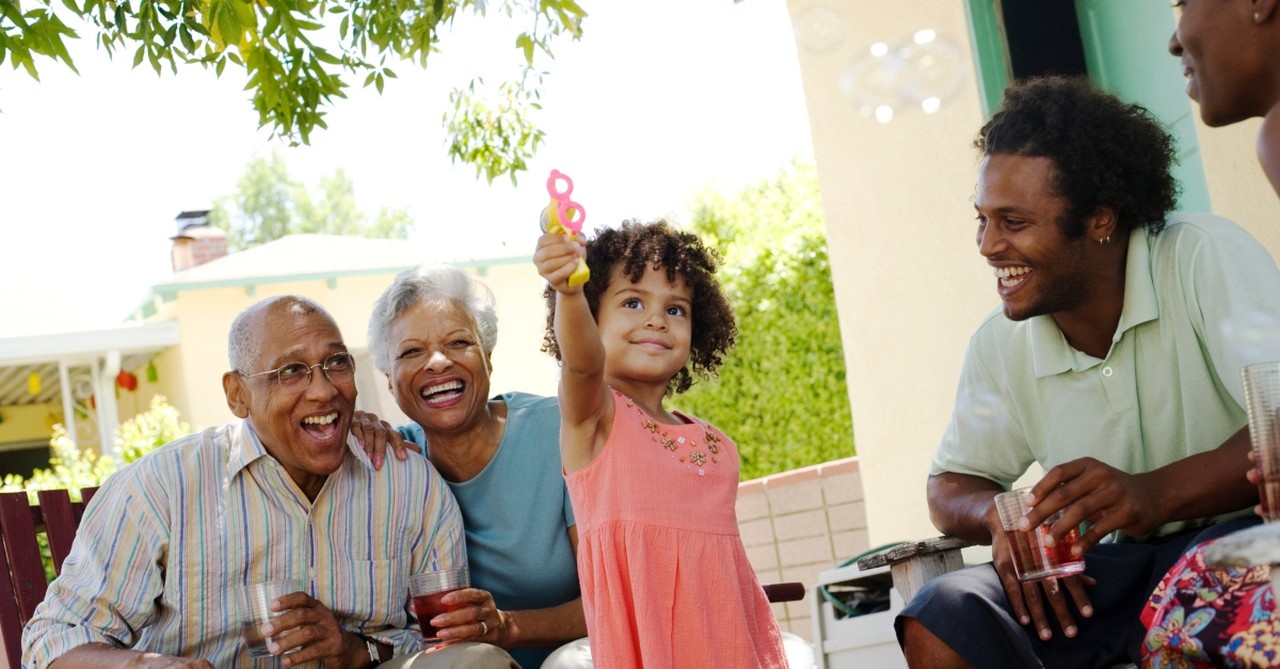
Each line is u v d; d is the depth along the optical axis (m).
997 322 2.74
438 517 2.98
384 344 3.03
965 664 2.29
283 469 2.84
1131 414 2.55
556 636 2.88
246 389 2.82
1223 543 1.50
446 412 2.97
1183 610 2.02
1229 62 2.10
